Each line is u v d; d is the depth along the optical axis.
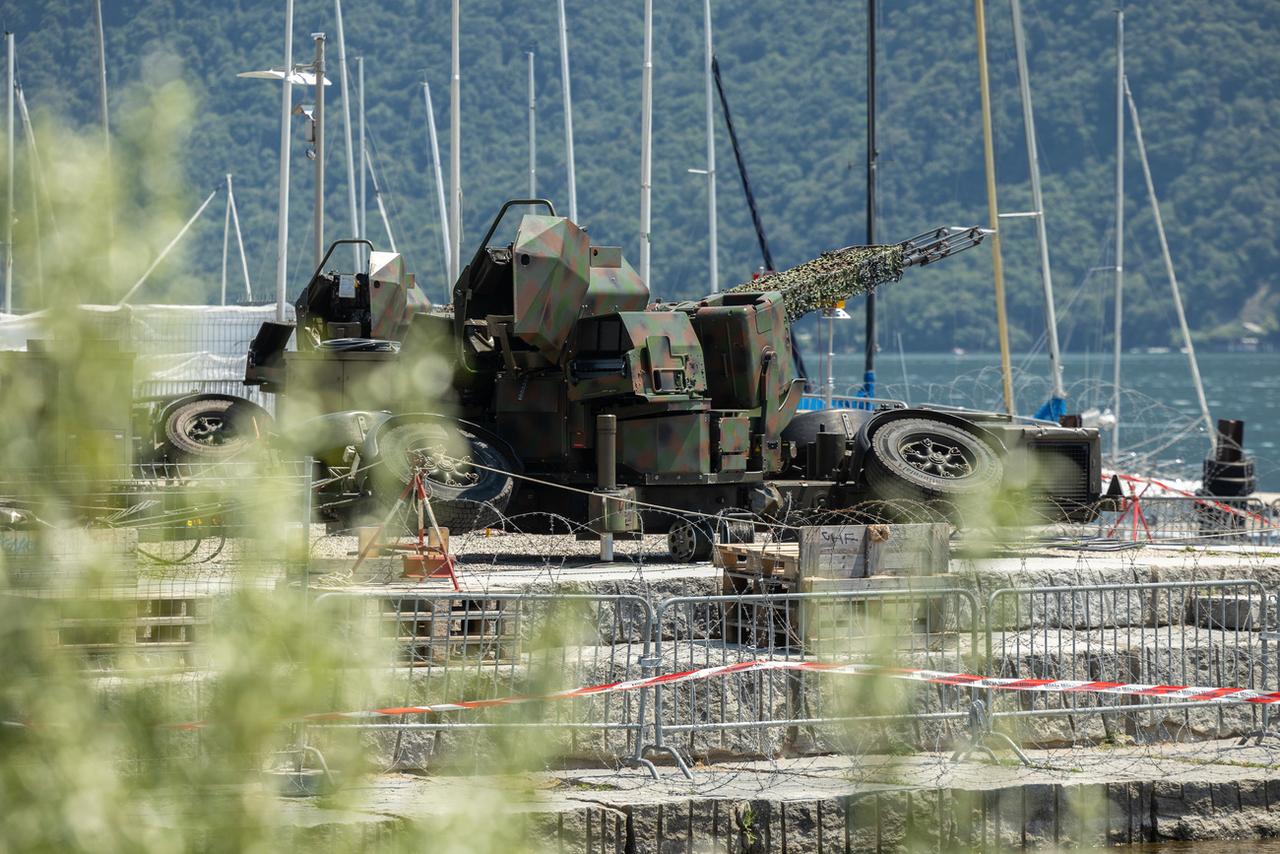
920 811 43.38
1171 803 45.53
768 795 43.06
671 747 45.94
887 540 53.16
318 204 117.94
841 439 68.38
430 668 44.78
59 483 17.70
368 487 62.19
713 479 64.38
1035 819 44.28
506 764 25.69
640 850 41.38
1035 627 57.06
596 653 48.16
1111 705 51.28
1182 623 54.19
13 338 22.78
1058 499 68.81
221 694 21.11
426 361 31.59
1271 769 47.88
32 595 18.92
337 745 39.22
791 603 52.09
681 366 64.00
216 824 20.53
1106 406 132.50
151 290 17.08
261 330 83.06
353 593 44.22
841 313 119.50
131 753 20.38
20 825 18.53
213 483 24.11
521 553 66.00
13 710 18.67
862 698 31.56
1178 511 83.81
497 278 68.75
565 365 65.62
